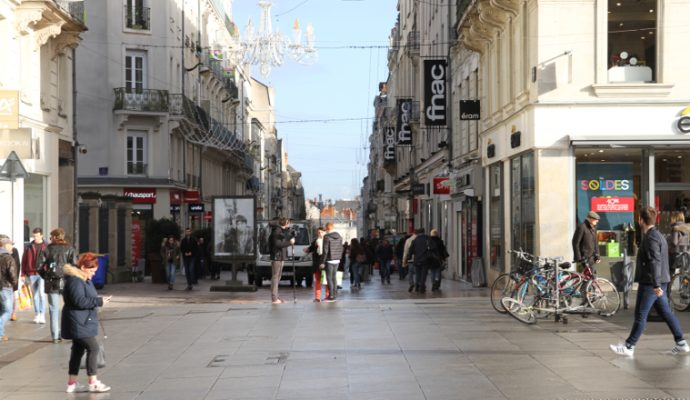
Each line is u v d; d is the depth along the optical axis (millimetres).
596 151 20422
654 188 20422
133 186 42438
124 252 31562
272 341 13148
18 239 21750
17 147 18953
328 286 20594
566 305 14914
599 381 9258
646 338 12594
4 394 9656
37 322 16703
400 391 8977
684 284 15797
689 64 20125
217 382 9867
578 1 20203
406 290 25766
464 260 31156
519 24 22469
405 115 47500
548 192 20344
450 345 12273
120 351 12672
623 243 20422
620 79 20344
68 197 27125
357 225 134875
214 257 25781
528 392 8742
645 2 20328
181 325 15734
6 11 20828
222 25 63344
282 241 20000
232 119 69750
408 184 52844
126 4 42844
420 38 47375
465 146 31625
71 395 9484
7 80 21062
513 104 23031
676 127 20141
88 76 42219
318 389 9227
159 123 43000
